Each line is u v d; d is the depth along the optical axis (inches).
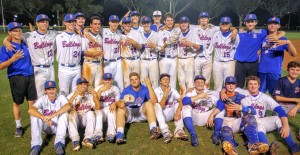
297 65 217.5
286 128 196.2
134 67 286.2
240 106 206.7
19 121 225.8
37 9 1978.3
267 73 258.1
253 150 188.9
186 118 213.2
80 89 216.2
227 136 195.6
